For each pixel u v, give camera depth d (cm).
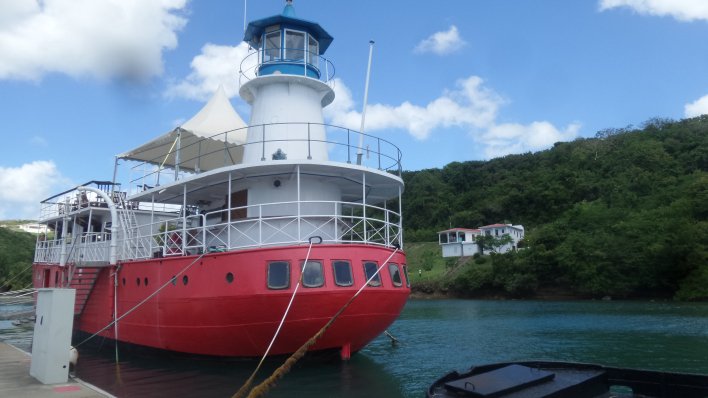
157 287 1697
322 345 1541
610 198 9062
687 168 10219
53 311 1239
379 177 1819
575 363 1031
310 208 1812
